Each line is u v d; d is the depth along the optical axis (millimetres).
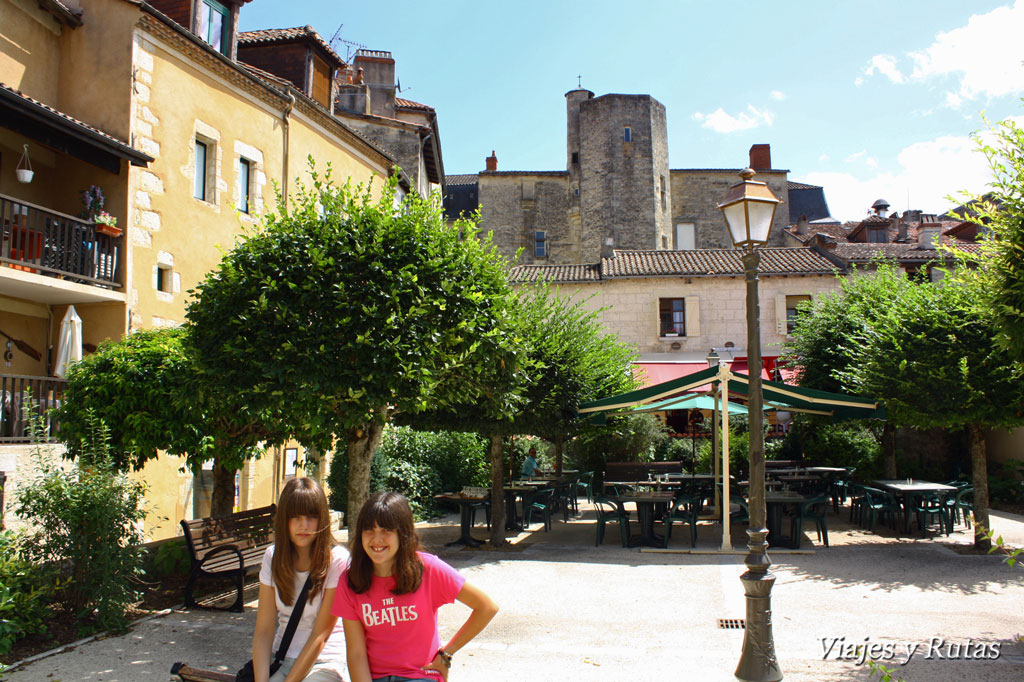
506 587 9359
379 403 6984
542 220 45281
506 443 19438
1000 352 10617
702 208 45594
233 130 14391
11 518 9719
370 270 7438
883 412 12219
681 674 6039
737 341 27375
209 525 8492
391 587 3395
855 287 17984
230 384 7062
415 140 25375
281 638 3801
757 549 5895
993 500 17578
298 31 18141
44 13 12039
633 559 11305
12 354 11648
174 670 3982
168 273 12742
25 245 11047
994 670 6043
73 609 7246
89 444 8172
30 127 10344
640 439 20344
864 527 14023
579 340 13375
